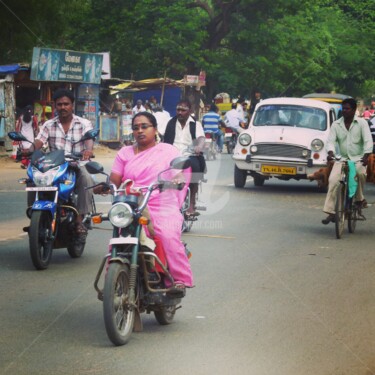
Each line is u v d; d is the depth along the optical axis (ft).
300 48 154.51
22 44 103.71
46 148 33.47
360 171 39.17
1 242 35.22
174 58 141.18
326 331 21.66
